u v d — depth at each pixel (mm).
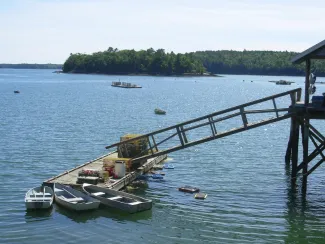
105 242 21125
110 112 78438
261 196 28812
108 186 27953
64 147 44000
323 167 37281
